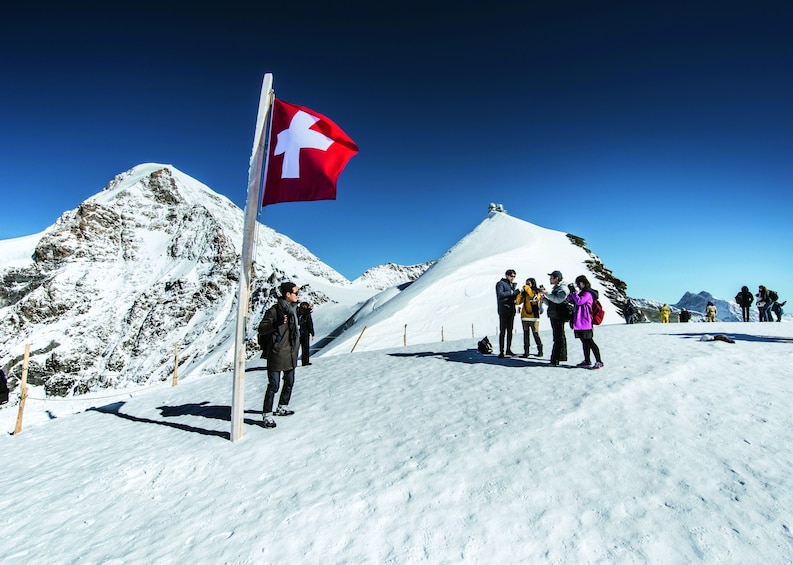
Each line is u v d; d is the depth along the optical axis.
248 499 4.50
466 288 46.06
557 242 65.44
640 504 3.86
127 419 8.75
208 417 7.96
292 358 6.94
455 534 3.56
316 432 6.27
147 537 3.99
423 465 4.82
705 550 3.24
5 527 4.43
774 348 9.41
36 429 9.14
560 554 3.28
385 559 3.33
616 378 7.31
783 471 4.30
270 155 6.95
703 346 9.99
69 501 4.91
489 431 5.60
